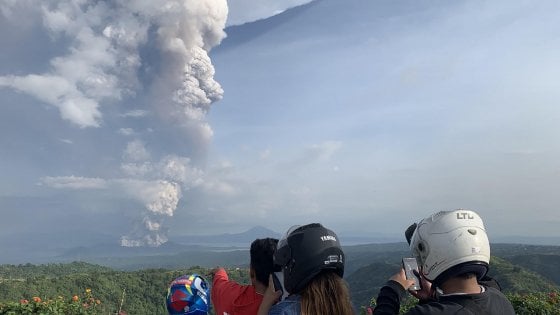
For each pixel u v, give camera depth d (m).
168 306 2.79
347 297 2.33
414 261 2.62
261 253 2.76
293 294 2.35
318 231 2.39
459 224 2.36
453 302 2.25
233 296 2.81
